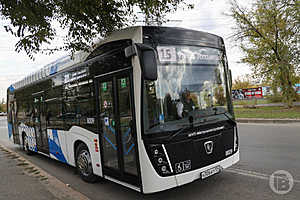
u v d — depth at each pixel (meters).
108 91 4.33
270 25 17.06
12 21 4.61
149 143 3.50
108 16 4.84
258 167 5.34
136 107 3.60
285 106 18.38
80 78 5.24
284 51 16.73
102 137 4.61
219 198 3.97
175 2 4.89
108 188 4.93
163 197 4.21
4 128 25.44
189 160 3.77
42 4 4.61
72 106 5.62
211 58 4.41
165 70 3.77
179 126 3.74
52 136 6.75
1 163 7.35
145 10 4.63
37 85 7.67
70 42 4.90
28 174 5.90
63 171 6.69
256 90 28.14
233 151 4.47
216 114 4.26
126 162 3.98
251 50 18.31
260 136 8.99
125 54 3.73
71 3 4.16
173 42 3.93
